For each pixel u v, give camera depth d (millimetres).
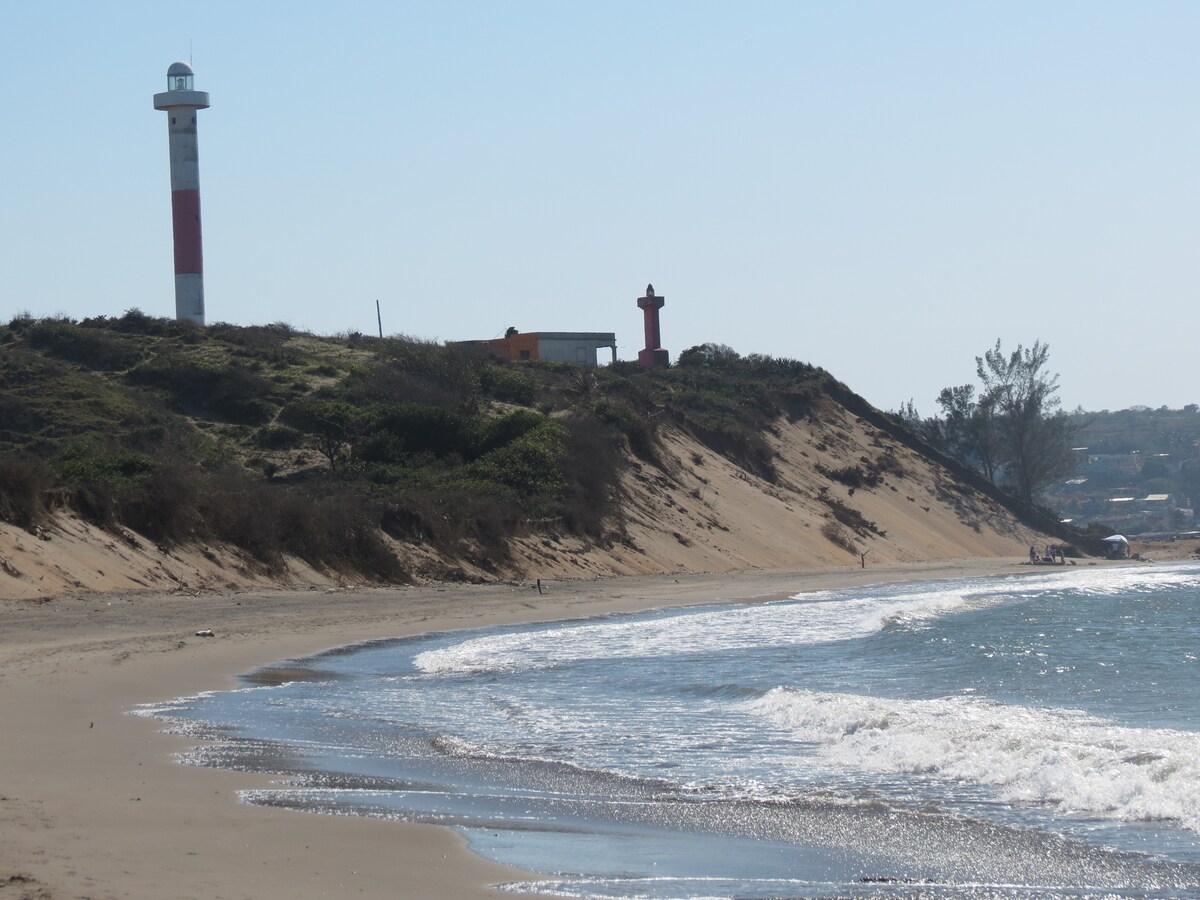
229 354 99000
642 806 18609
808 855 15906
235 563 57594
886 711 26531
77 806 16391
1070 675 35656
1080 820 17828
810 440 130500
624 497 90938
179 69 127000
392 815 17250
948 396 164500
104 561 50750
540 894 13586
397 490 74500
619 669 35938
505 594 62188
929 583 84438
